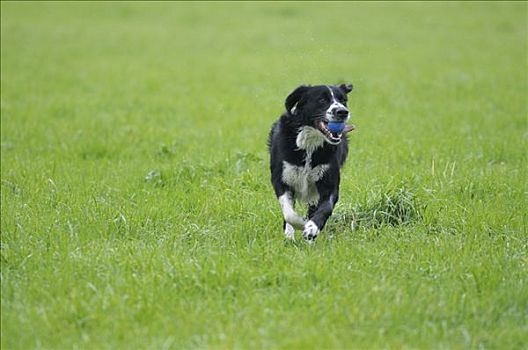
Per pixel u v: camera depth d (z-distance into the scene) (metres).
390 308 8.20
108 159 16.66
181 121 21.09
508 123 20.08
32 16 44.56
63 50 35.00
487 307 8.39
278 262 9.40
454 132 18.89
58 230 10.84
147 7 47.34
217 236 10.82
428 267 9.48
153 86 26.84
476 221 11.62
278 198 11.16
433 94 24.69
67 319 8.13
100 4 48.34
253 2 47.09
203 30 40.16
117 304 8.29
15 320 8.06
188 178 14.38
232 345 7.48
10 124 20.11
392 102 23.16
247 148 17.06
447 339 7.71
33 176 14.46
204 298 8.61
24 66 30.66
